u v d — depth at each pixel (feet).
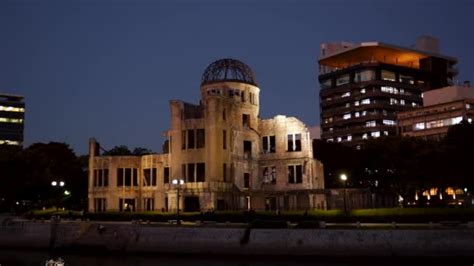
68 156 442.50
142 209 292.61
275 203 274.16
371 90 602.03
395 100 606.14
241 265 168.96
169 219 237.45
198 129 279.90
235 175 282.77
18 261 191.21
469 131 264.52
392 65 615.16
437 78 639.35
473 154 261.44
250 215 220.23
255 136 301.22
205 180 271.69
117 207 291.79
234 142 286.87
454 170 268.41
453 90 518.78
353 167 345.31
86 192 391.04
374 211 214.48
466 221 200.44
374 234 171.01
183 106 290.76
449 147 269.03
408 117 534.37
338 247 173.37
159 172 290.15
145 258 191.42
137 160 298.56
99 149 316.60
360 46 608.60
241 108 297.12
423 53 638.94
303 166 287.69
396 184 306.96
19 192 354.33
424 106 523.29
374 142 307.58
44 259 195.21
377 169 305.32
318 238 176.55
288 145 296.30
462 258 160.56
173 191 272.72
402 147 294.46
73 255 205.05
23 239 225.56
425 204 317.22
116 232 208.03
